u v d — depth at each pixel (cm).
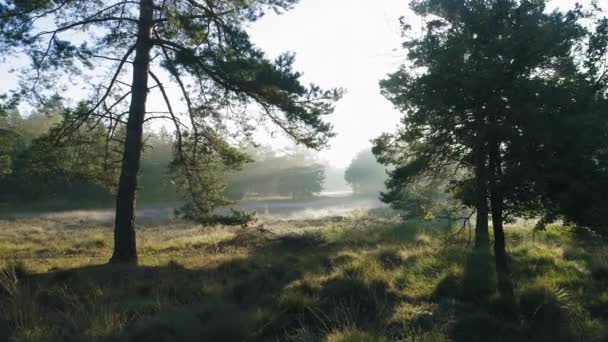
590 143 670
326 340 566
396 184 1027
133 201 1189
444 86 760
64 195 4225
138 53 1198
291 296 696
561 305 686
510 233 1455
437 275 829
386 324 630
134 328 585
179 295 761
